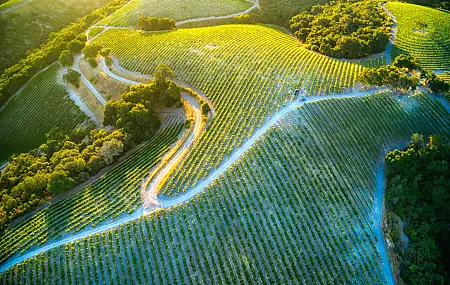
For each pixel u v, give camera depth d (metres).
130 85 92.12
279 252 56.88
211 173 64.12
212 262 55.06
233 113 76.75
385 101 79.69
